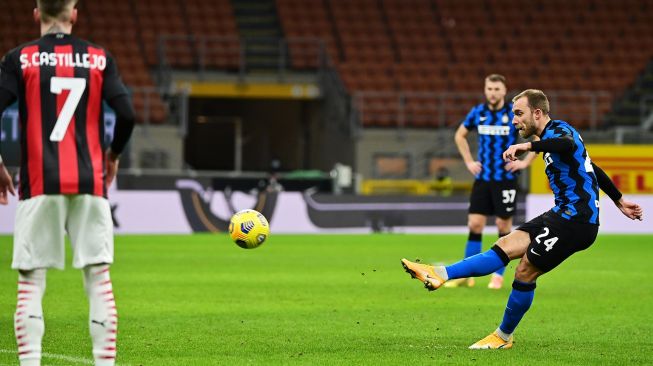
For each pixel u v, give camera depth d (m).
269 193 94.31
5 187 22.25
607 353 28.09
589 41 134.75
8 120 87.25
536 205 98.31
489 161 46.66
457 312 37.28
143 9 129.38
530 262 27.56
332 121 122.25
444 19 136.38
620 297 43.47
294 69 126.06
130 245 74.94
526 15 137.50
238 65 125.38
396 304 39.78
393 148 115.69
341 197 96.06
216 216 92.38
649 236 94.75
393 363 25.97
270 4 137.25
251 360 26.30
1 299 39.62
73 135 21.42
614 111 124.06
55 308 37.12
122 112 21.48
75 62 21.58
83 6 127.81
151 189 91.19
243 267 56.94
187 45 126.06
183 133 110.81
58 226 21.25
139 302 39.81
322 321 34.47
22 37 121.12
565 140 26.83
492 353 27.83
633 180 100.81
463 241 83.06
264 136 137.25
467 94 120.88
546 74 129.12
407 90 124.56
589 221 27.38
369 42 130.88
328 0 135.62
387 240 84.19
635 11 138.88
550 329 33.19
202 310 37.38
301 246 76.00
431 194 104.38
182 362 25.89
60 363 25.42
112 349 21.47
